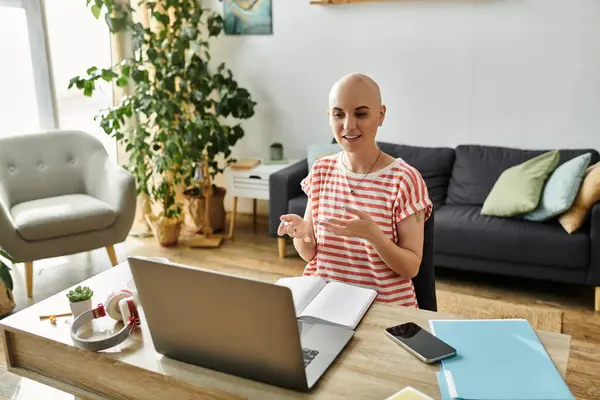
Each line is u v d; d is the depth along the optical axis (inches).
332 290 62.4
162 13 154.0
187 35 152.2
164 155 145.2
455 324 55.3
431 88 147.2
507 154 136.4
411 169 66.4
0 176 126.4
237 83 168.1
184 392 48.9
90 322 59.6
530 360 48.9
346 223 60.2
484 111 143.3
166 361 51.7
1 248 115.2
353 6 150.3
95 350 53.5
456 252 123.6
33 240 118.5
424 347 51.2
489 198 126.2
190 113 161.5
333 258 69.4
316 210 71.7
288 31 159.8
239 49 167.5
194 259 143.9
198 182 152.7
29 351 59.3
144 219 168.9
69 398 88.8
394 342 53.2
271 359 46.1
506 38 136.9
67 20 148.6
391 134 154.9
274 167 153.4
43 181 133.1
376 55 151.0
